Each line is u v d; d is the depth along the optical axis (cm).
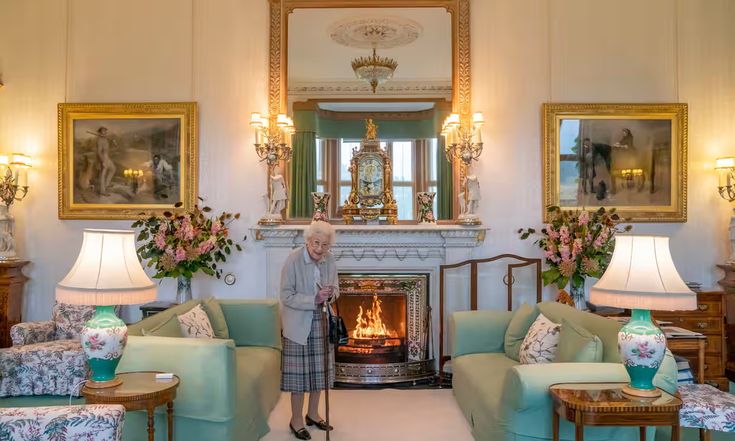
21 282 536
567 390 276
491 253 548
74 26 559
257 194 553
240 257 551
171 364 313
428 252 541
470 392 389
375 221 551
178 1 559
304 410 433
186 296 517
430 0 561
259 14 560
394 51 562
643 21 553
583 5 554
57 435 208
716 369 502
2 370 449
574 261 481
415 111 561
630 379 284
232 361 317
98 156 552
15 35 560
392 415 421
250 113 555
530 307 433
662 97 550
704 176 548
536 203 548
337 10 562
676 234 547
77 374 455
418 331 534
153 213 550
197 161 551
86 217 549
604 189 547
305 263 381
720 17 552
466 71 555
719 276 546
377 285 538
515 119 552
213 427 310
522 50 554
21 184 552
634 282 280
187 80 555
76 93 556
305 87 562
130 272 297
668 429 402
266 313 468
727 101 549
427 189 557
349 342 541
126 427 318
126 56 557
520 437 296
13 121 555
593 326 350
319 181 557
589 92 551
